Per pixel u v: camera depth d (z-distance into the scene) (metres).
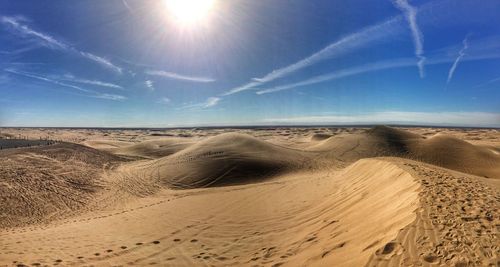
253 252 8.38
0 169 22.84
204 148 37.56
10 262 7.96
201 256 8.44
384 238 6.05
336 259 6.13
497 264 4.52
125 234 11.13
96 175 26.30
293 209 12.55
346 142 49.59
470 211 6.48
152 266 7.81
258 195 16.84
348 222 8.45
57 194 20.08
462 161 38.12
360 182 13.73
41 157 28.52
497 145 52.22
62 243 10.07
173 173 29.69
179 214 13.92
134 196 21.83
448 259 4.83
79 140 83.69
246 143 39.50
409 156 41.69
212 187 25.14
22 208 17.08
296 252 7.59
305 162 35.75
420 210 6.77
